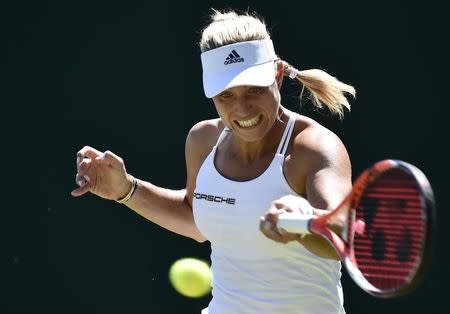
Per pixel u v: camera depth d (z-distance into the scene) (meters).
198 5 25.83
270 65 12.20
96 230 26.16
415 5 24.33
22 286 26.42
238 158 12.39
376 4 24.53
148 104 26.19
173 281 18.66
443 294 24.11
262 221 10.11
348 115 24.69
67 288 26.11
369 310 24.42
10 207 26.73
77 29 26.75
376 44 24.55
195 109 25.83
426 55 24.33
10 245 26.56
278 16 24.97
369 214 9.66
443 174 24.14
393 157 24.42
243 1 25.27
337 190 11.29
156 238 25.72
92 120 26.53
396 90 24.45
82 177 14.34
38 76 26.89
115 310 25.89
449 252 24.17
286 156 11.97
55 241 26.42
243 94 11.71
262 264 12.06
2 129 26.95
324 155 11.61
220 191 12.27
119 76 26.41
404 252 9.18
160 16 26.14
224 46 12.14
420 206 8.76
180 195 14.68
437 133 24.23
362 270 9.64
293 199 10.21
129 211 26.05
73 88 26.67
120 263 25.98
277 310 12.08
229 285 12.47
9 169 26.83
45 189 26.62
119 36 26.45
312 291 12.08
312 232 9.98
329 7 24.73
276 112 11.91
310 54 24.78
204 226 12.56
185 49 25.97
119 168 14.35
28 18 27.03
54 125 26.73
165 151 26.00
